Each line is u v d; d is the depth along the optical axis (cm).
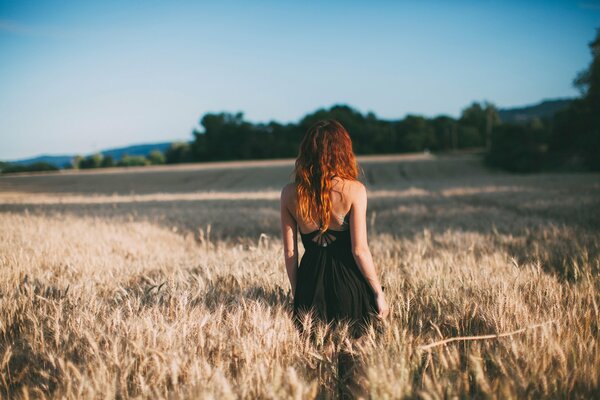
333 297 238
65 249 529
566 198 1542
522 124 6306
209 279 338
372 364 182
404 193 2428
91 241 616
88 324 240
